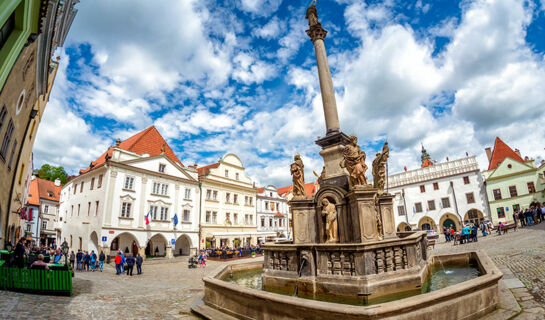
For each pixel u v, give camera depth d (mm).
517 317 5559
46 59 13320
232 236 43094
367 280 7211
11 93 11391
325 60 12242
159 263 30500
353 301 7168
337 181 10281
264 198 51594
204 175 42156
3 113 11414
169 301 10359
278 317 5883
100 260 23875
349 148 9266
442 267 11633
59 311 7914
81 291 12180
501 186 43656
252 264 13711
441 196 47281
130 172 33000
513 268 10094
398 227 50656
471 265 11281
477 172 45094
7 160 13727
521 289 7359
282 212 54750
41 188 53719
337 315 4945
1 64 7723
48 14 10430
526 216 28906
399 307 4754
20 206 20750
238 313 6980
